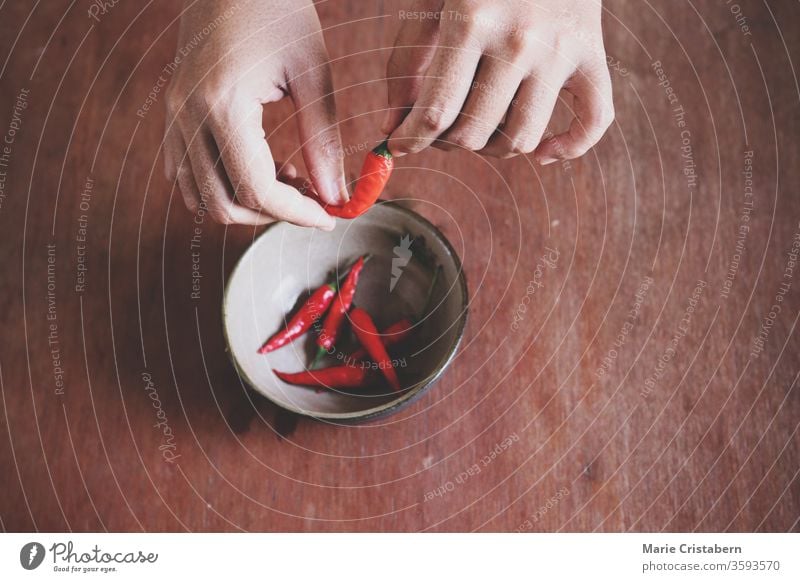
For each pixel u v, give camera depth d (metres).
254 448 0.95
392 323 0.97
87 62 1.18
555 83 0.73
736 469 0.94
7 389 0.98
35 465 0.95
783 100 1.13
